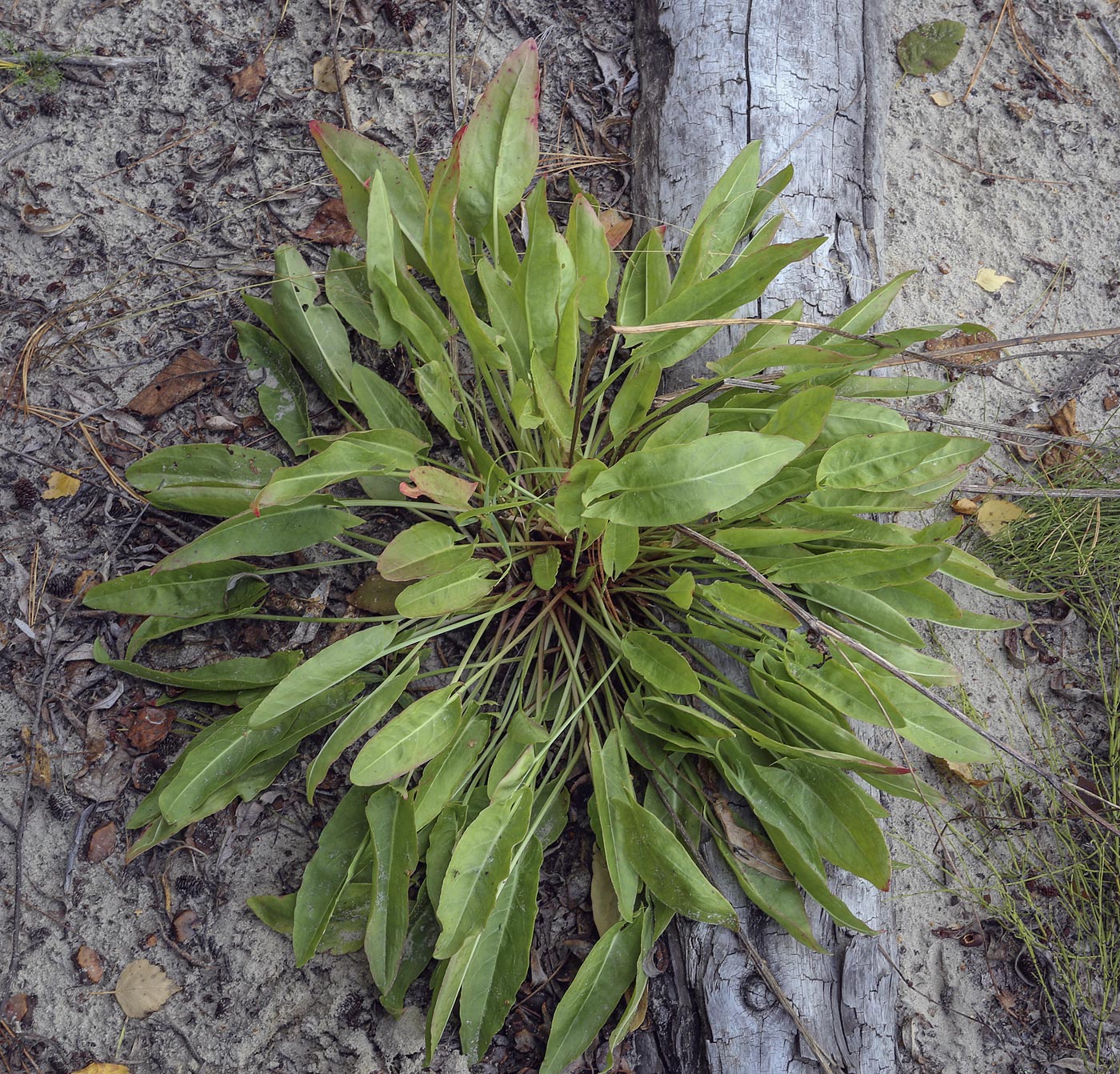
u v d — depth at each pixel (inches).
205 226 33.1
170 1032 29.2
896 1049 31.0
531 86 28.6
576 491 25.9
